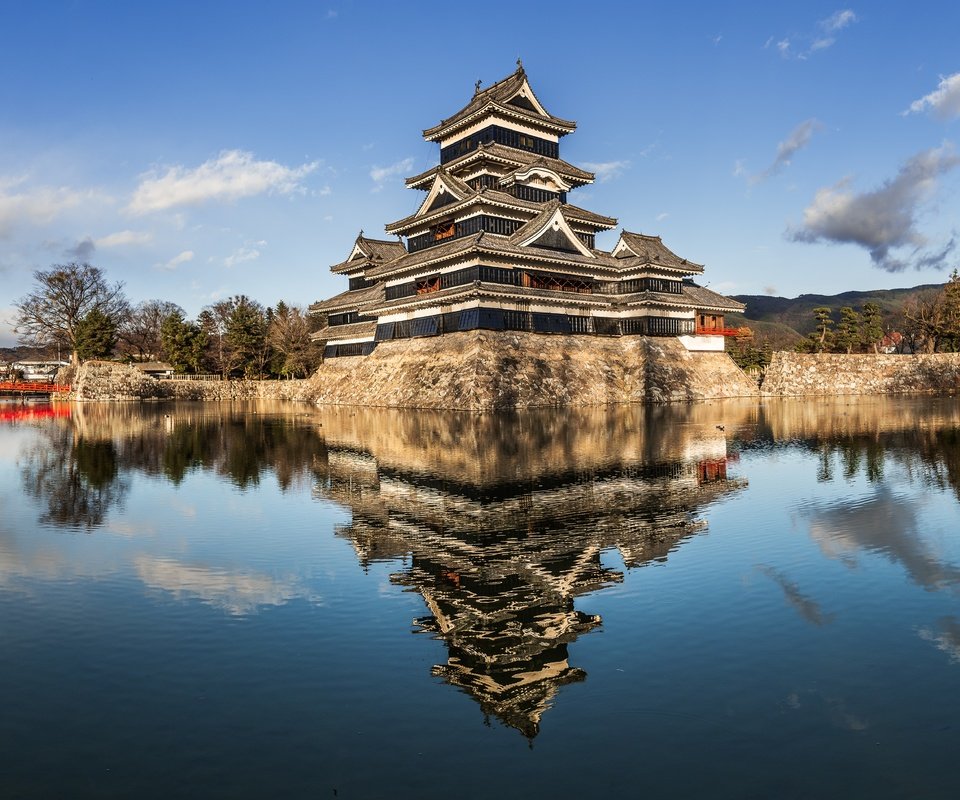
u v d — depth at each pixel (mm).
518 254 68438
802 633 10406
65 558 15250
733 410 59938
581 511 19266
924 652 9695
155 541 16719
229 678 9219
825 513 18844
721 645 9984
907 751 7250
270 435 43375
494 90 83750
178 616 11586
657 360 76625
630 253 83188
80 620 11445
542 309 71875
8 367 143750
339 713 8242
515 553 15055
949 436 37906
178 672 9430
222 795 6695
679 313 82125
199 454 34312
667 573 13484
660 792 6598
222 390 105688
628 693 8586
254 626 11062
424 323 73500
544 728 7781
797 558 14422
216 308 128125
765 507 19641
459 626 10883
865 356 92250
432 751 7391
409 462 29375
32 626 11188
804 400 76500
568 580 13125
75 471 28781
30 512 20359
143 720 8172
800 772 6906
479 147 77688
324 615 11508
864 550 15016
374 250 94500
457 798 6551
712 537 16297
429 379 66438
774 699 8383
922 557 14430
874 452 31438
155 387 101062
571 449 32906
